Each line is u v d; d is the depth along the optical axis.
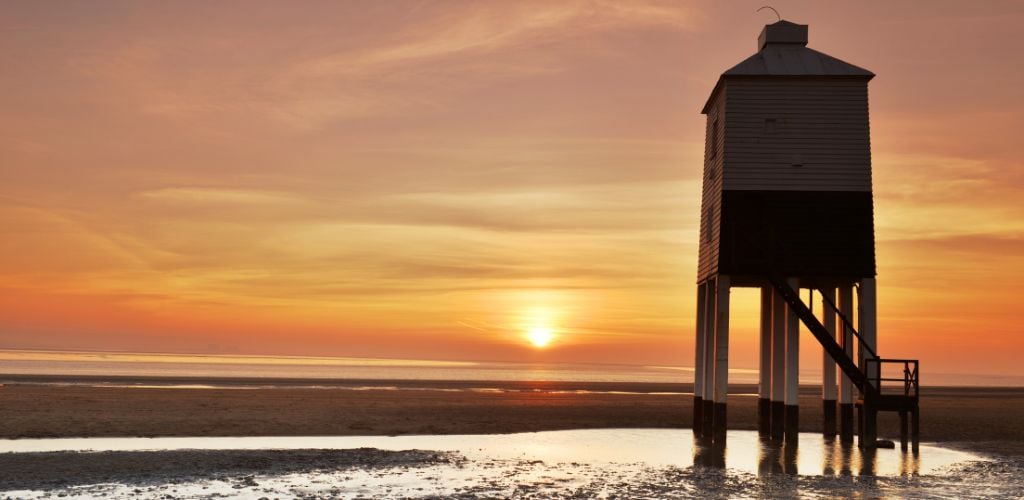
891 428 42.50
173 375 96.75
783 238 32.69
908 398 32.44
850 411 34.16
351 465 25.39
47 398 46.31
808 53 34.38
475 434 36.09
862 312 32.66
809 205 32.72
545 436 35.94
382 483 22.47
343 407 45.75
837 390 37.16
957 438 38.44
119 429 34.03
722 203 32.97
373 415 41.91
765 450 31.97
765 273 32.75
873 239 32.59
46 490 20.55
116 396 49.12
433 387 77.00
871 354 32.56
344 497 20.47
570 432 37.78
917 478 25.48
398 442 32.66
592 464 26.98
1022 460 30.62
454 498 20.58
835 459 29.67
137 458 25.64
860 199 32.69
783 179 32.88
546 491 21.73
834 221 32.66
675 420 44.44
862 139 32.91
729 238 32.97
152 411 40.47
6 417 36.75
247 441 31.80
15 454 26.08
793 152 32.91
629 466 26.69
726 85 33.28
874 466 28.06
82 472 22.98
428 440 33.59
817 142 32.91
